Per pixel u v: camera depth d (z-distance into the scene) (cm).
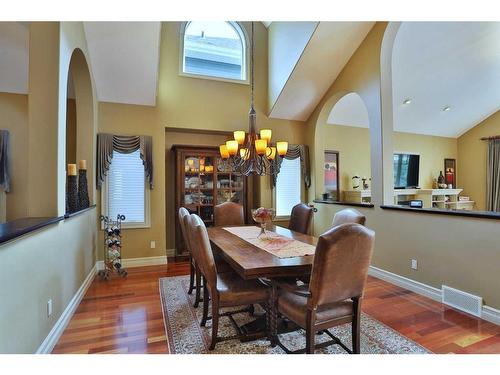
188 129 459
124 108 413
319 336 221
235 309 268
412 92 504
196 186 463
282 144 283
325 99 473
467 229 261
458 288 269
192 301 288
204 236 201
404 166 646
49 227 203
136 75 376
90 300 292
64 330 229
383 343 209
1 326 139
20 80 387
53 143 223
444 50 406
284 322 232
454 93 530
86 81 344
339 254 159
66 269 244
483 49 409
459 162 708
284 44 438
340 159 579
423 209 299
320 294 160
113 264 378
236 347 204
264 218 271
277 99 468
